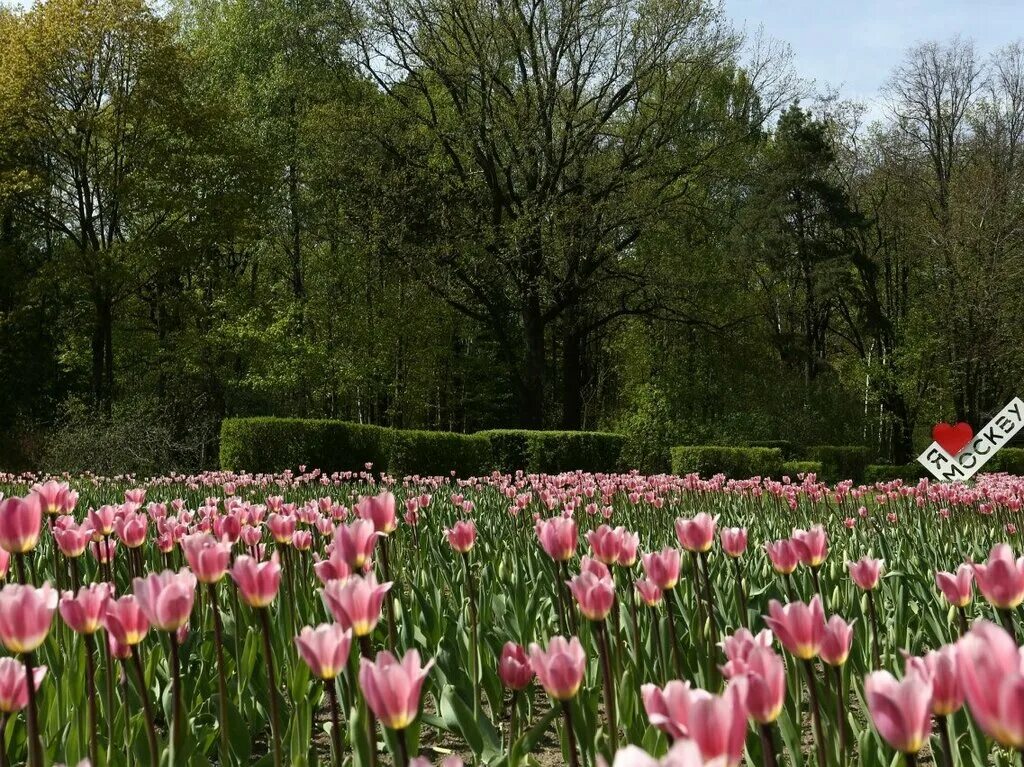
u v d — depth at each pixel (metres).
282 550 4.40
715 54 29.28
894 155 35.62
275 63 33.41
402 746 1.69
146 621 2.51
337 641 2.13
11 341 30.62
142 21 28.70
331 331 32.84
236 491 11.44
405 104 31.39
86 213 29.62
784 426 36.66
